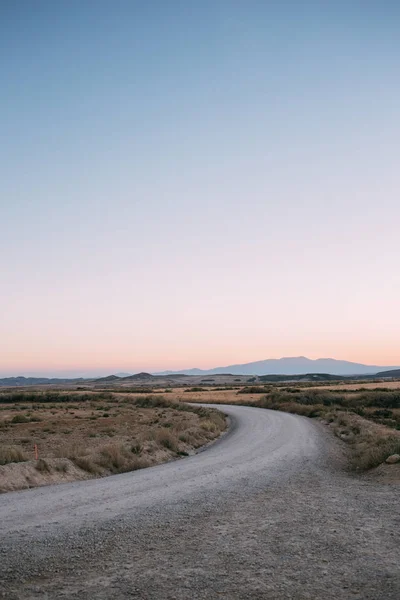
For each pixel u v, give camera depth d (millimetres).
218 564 7676
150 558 8031
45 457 20922
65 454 20266
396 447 19609
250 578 7043
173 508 11844
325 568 7422
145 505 12164
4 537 9203
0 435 31359
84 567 7617
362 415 50531
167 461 22703
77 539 9133
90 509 11680
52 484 15820
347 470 19203
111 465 19562
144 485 15125
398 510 11320
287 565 7586
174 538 9219
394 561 7680
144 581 6969
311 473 17703
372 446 22922
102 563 7801
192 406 65188
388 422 39969
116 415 49594
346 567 7449
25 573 7348
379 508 11578
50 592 6578
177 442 26312
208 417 46031
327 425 40875
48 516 10945
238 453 23688
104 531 9703
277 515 11008
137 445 23000
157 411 57281
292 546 8570
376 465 18797
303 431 34906
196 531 9711
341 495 13344
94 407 63875
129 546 8711
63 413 52562
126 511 11484
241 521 10508
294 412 58469
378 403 63625
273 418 47750
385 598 6277
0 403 78812
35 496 13320
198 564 7691
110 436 30781
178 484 15266
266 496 13352
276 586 6727
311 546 8555
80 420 43562
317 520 10445
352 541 8812
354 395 71125
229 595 6426
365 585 6715
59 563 7812
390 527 9766
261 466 19156
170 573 7301
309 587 6676
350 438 30297
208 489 14398
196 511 11523
